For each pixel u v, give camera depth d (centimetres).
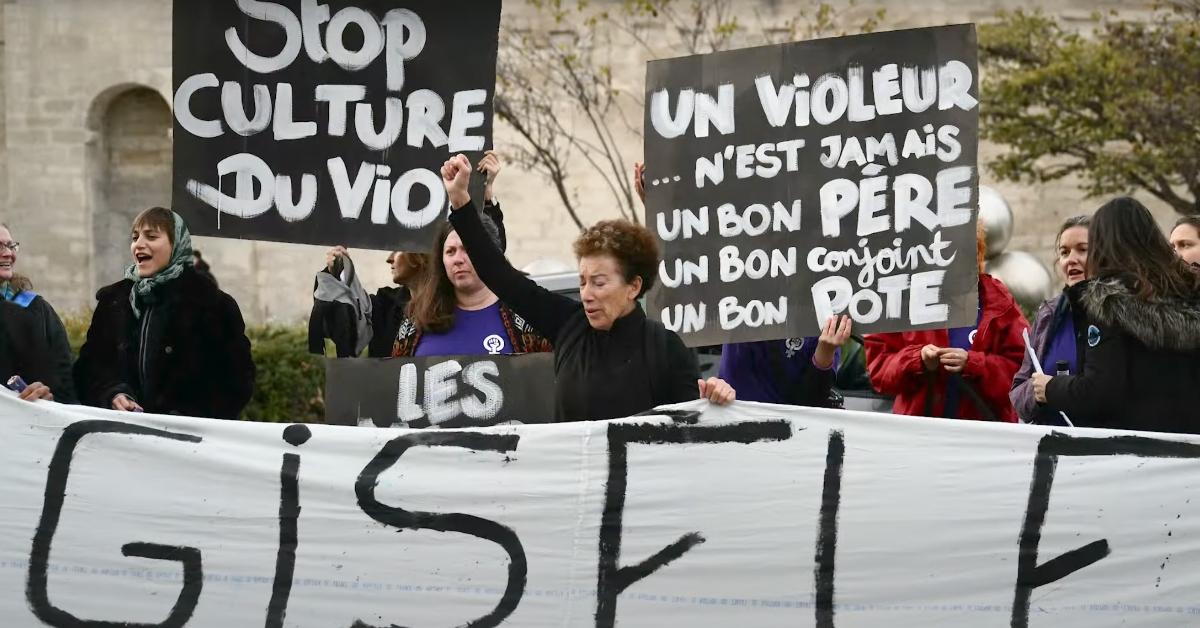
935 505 530
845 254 584
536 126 1830
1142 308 554
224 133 596
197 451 534
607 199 1831
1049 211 1833
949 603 530
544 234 1839
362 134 595
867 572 529
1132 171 1641
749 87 591
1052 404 577
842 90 586
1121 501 530
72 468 534
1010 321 668
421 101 594
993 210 1382
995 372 645
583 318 553
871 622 529
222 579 531
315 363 1178
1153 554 531
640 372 537
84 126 1889
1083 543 530
